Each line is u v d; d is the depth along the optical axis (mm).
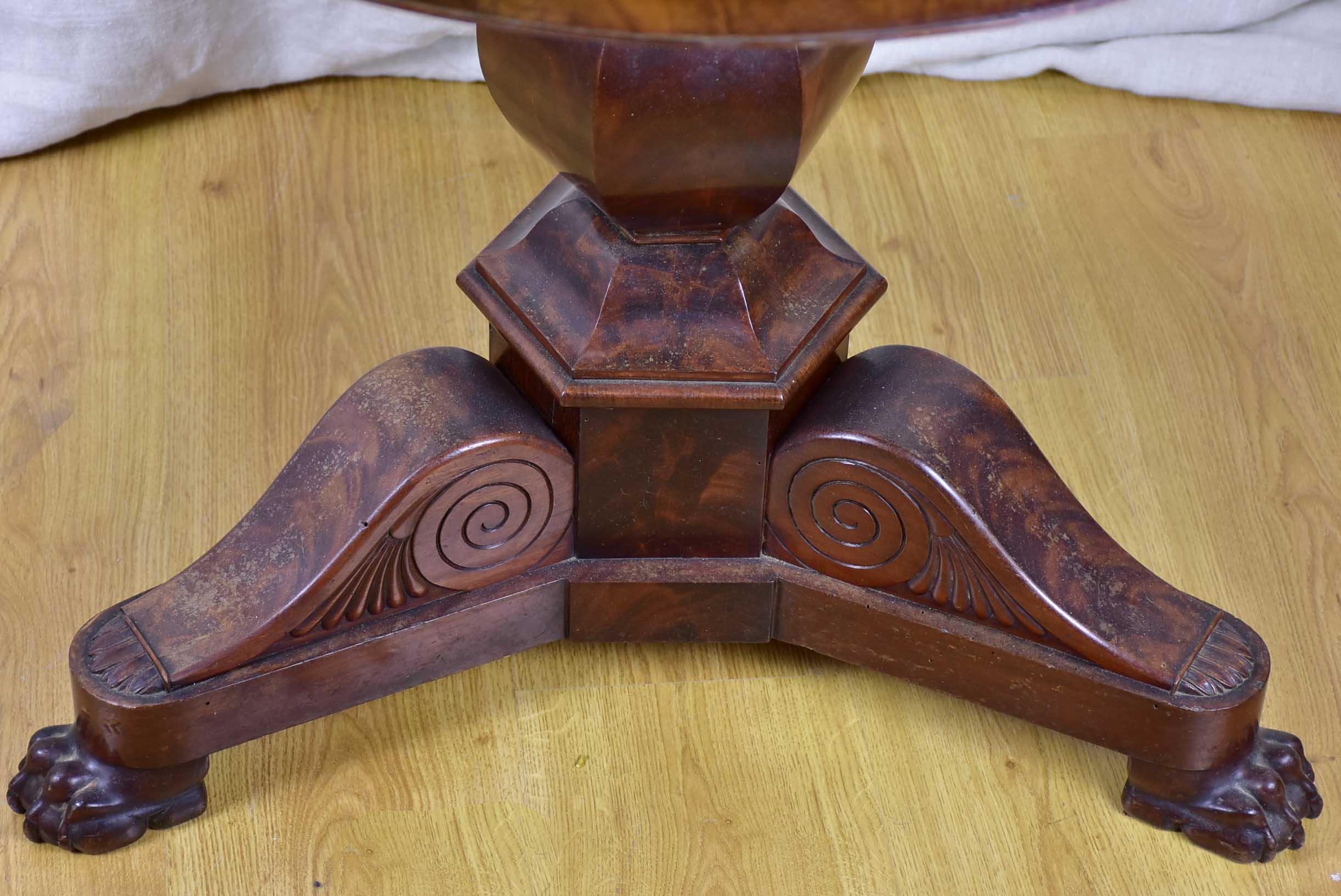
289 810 976
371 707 1032
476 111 1452
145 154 1390
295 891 938
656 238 897
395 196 1370
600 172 826
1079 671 939
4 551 1103
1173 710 919
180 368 1229
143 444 1179
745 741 1024
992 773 1011
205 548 1118
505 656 1019
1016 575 927
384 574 935
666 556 1000
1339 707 1047
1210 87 1472
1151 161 1434
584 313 907
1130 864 966
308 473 946
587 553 994
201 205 1351
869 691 1057
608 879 948
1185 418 1228
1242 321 1299
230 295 1283
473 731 1023
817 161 1416
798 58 782
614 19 594
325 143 1410
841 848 968
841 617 996
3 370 1217
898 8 595
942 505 920
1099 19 1464
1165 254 1351
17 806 950
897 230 1362
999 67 1485
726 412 923
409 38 1424
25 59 1323
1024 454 966
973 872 959
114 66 1339
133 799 939
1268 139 1459
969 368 1247
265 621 911
